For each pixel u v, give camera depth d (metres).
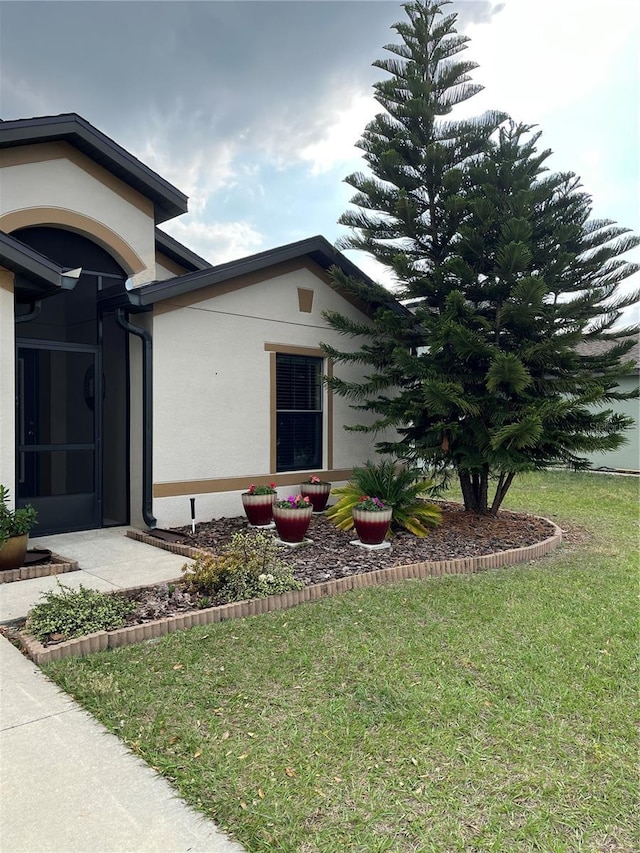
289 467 9.55
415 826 2.42
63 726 3.12
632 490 13.52
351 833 2.38
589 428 8.23
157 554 6.71
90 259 8.50
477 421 8.18
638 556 7.32
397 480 8.27
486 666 3.94
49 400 8.05
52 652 3.93
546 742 3.06
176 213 9.11
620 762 2.89
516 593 5.61
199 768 2.76
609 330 8.91
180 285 7.71
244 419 8.77
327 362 9.95
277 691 3.54
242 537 6.25
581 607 5.21
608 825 2.46
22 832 2.33
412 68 8.45
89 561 6.39
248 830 2.37
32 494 7.70
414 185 8.62
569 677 3.81
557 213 8.27
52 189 7.72
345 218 8.95
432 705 3.40
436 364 8.23
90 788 2.61
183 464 8.07
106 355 8.78
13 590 5.32
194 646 4.18
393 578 6.09
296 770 2.77
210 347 8.34
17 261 5.95
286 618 4.82
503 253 7.59
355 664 3.93
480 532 8.16
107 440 8.80
